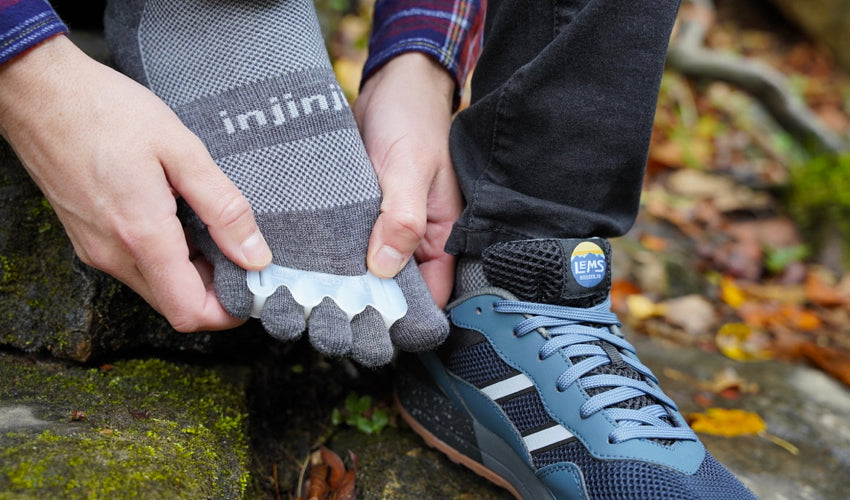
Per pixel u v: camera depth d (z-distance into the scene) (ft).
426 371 1.87
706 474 1.58
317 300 1.59
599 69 1.63
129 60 1.70
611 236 1.75
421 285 1.69
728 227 3.92
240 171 1.62
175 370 1.87
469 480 1.84
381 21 1.94
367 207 1.66
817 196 3.88
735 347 2.61
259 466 1.84
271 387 1.99
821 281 3.45
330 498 1.82
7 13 1.42
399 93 1.83
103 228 1.47
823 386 2.32
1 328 1.78
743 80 5.45
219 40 1.64
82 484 1.42
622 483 1.56
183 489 1.50
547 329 1.69
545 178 1.70
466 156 1.78
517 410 1.71
